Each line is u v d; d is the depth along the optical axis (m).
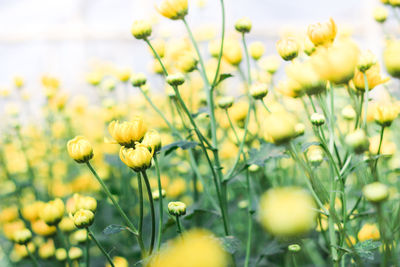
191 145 0.73
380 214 0.58
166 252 0.62
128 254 0.88
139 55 3.14
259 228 0.90
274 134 0.61
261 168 0.88
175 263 0.48
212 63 1.10
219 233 0.91
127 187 0.99
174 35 2.32
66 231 0.82
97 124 1.29
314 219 0.73
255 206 0.85
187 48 0.87
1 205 1.18
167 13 0.77
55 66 3.10
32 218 0.86
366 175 0.65
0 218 0.97
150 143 0.65
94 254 0.93
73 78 3.07
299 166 0.62
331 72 0.62
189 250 0.47
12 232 0.83
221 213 0.74
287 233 0.50
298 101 0.89
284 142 0.61
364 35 3.00
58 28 3.14
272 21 3.27
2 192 1.17
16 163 1.28
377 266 0.75
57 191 1.07
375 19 0.93
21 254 0.83
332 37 0.67
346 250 0.62
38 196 1.08
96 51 3.15
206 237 0.65
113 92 1.24
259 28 3.12
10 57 3.18
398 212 0.64
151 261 0.62
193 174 0.91
